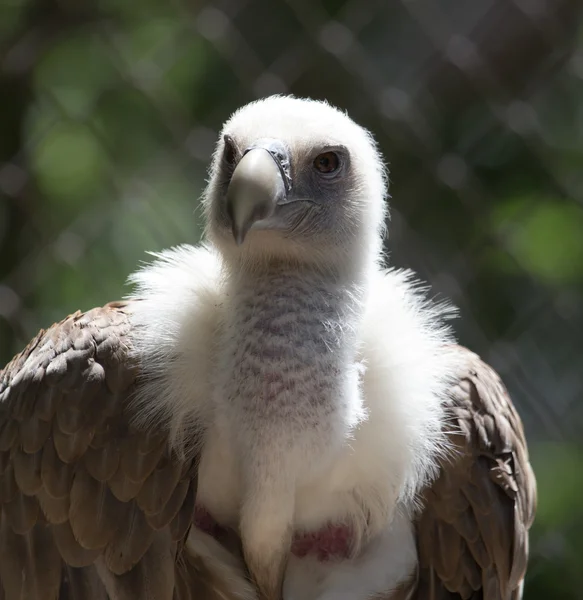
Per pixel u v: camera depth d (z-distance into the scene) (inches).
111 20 426.6
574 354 449.7
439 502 251.3
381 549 247.0
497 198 447.2
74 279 394.3
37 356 240.5
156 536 228.7
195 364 230.8
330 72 428.1
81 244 399.5
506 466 255.3
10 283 386.3
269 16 436.8
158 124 418.0
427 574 253.6
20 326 380.5
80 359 233.9
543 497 426.6
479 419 255.0
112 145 413.4
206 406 230.7
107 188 408.5
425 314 260.8
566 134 473.4
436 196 436.5
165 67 426.0
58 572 230.5
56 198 405.1
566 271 451.5
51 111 410.9
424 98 464.8
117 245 403.2
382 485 238.8
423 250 429.7
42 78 414.3
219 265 243.8
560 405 444.1
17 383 240.2
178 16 431.8
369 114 429.7
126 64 420.5
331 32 421.4
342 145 241.8
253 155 227.9
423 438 241.9
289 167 235.0
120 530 228.2
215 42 420.2
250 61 420.8
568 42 488.1
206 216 251.9
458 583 254.4
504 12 492.4
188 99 422.3
